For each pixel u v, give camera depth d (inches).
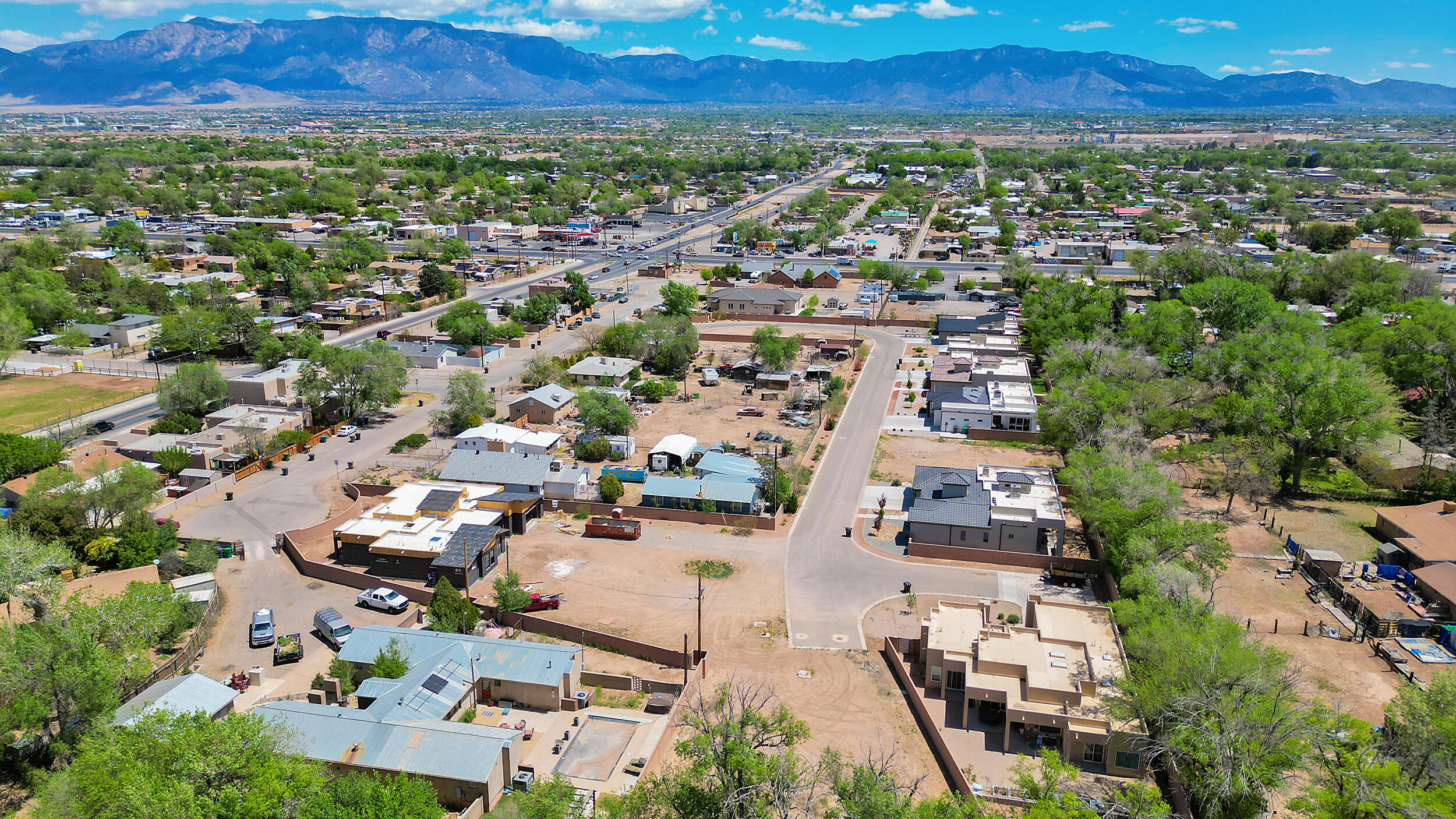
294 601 3331.7
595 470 4559.5
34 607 2888.8
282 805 1909.4
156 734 1980.8
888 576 3548.2
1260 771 2033.7
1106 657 2672.2
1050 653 2684.5
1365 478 4399.6
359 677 2778.1
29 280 7765.8
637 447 4891.7
